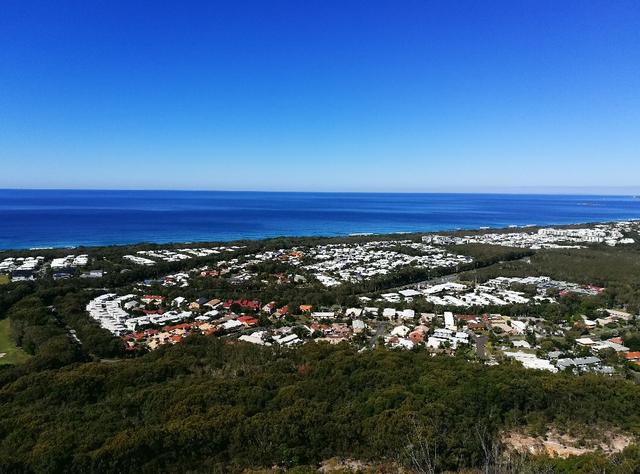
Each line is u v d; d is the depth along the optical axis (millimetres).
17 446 45812
